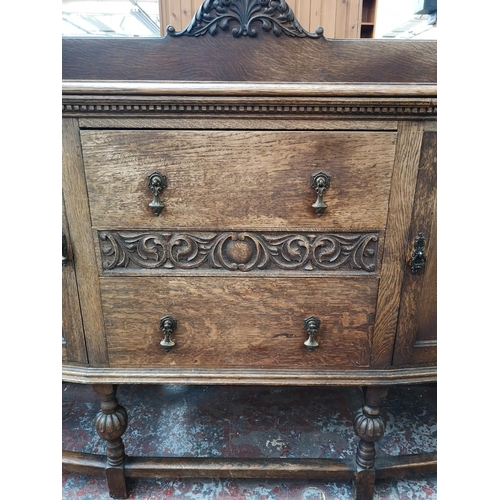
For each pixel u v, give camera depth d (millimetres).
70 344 750
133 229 680
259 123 623
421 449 1010
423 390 1276
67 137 633
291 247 688
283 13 749
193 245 688
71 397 1224
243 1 742
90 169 648
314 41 770
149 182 645
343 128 627
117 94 593
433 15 1036
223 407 1180
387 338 739
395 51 777
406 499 884
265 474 867
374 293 712
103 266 699
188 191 658
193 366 757
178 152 637
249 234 681
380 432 807
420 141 635
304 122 623
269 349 745
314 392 1265
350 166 644
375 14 1653
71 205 667
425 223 679
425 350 758
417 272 700
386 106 606
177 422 1110
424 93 596
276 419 1128
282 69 780
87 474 924
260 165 643
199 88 586
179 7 1177
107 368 761
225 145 634
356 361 753
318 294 712
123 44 767
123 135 630
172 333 737
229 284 708
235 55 769
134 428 1080
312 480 935
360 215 669
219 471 868
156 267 701
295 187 654
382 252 689
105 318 730
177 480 929
